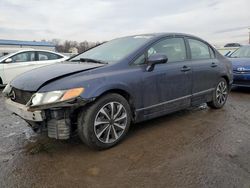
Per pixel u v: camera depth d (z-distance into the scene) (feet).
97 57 12.17
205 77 14.39
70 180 7.82
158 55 10.87
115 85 9.81
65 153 9.68
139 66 11.02
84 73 9.63
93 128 9.36
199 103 14.33
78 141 10.81
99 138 9.61
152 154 9.48
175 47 13.00
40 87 8.93
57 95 8.57
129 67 10.71
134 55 11.05
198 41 14.76
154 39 12.08
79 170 8.39
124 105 10.36
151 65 11.24
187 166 8.52
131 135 11.43
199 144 10.34
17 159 9.23
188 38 14.03
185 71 12.90
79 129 9.40
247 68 20.98
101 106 9.55
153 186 7.41
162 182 7.60
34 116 8.71
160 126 12.64
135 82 10.58
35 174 8.18
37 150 9.95
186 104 13.34
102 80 9.54
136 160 9.02
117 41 13.43
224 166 8.44
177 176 7.91
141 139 10.94
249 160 8.86
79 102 8.78
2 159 9.22
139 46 11.46
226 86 16.58
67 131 9.12
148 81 11.10
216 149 9.83
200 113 15.05
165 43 12.55
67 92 8.64
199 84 14.01
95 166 8.64
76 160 9.09
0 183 7.67
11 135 11.71
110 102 9.86
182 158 9.11
